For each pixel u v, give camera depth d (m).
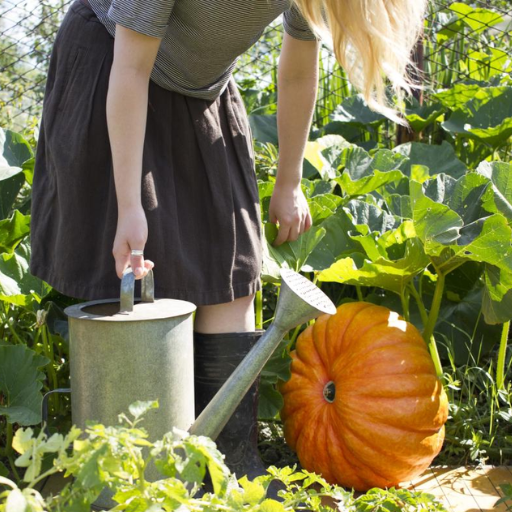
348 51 1.61
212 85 1.66
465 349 2.38
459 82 3.86
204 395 1.71
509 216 2.04
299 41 1.77
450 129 3.38
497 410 2.15
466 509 1.71
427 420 1.77
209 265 1.66
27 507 0.83
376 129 3.71
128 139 1.44
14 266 2.14
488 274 1.96
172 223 1.60
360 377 1.79
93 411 1.34
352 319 1.89
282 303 1.35
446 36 3.99
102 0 1.60
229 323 1.70
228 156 1.72
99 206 1.61
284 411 1.95
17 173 2.40
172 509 0.94
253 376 1.37
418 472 1.82
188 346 1.39
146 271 1.42
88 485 0.85
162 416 1.34
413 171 2.72
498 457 2.01
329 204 2.40
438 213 1.88
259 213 1.77
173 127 1.63
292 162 1.92
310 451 1.86
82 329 1.33
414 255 1.96
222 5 1.46
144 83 1.44
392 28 1.52
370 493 1.37
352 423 1.77
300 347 1.96
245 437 1.71
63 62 1.63
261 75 4.22
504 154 3.51
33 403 1.70
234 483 1.16
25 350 1.79
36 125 3.38
